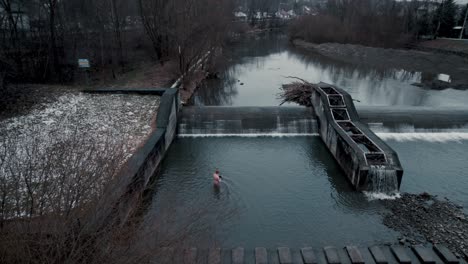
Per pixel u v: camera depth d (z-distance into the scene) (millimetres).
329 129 31391
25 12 53375
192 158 29859
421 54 80500
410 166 28625
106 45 58500
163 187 24984
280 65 75375
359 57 87250
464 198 24234
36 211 11570
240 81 59625
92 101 34438
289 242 19953
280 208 23016
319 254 18672
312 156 30734
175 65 51812
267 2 171250
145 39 70125
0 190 12570
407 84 60000
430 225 21266
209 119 35750
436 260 18172
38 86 37594
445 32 100375
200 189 24875
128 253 11516
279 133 35625
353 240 20109
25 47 47094
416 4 110500
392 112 36344
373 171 24406
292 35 121438
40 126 28266
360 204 23578
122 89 36500
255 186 25547
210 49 60281
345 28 105062
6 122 28219
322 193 24875
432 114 36281
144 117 32188
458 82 61156
